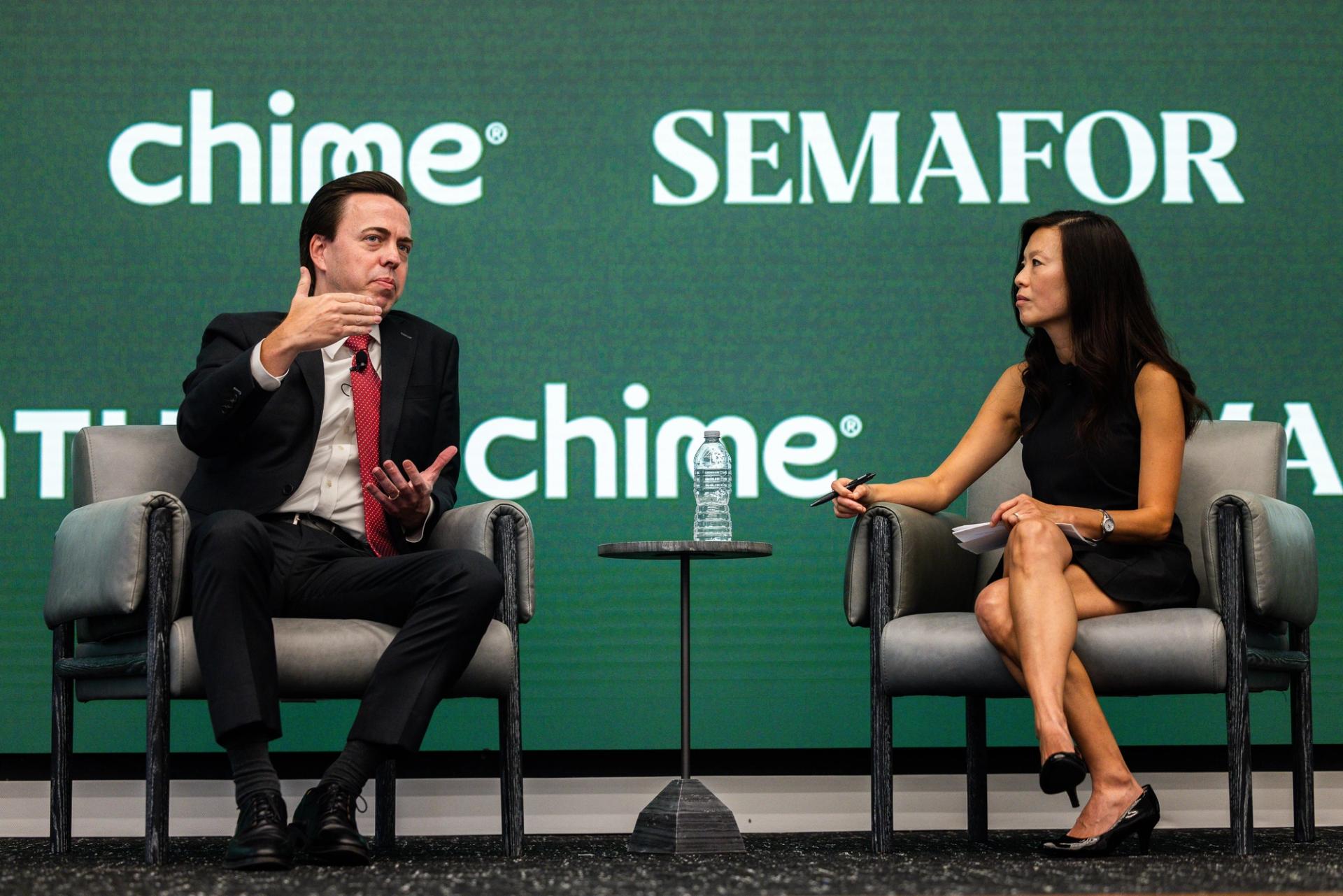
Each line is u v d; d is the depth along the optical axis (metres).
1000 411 4.30
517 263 5.29
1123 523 3.78
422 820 4.94
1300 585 3.80
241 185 5.27
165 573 3.45
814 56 5.39
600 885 2.97
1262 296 5.35
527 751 5.16
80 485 4.03
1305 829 4.12
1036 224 4.14
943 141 5.38
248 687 3.29
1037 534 3.63
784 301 5.32
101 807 4.91
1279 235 5.38
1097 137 5.39
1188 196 5.37
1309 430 5.30
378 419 3.99
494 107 5.34
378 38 5.34
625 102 5.36
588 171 5.33
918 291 5.34
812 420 5.29
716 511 5.02
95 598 3.53
